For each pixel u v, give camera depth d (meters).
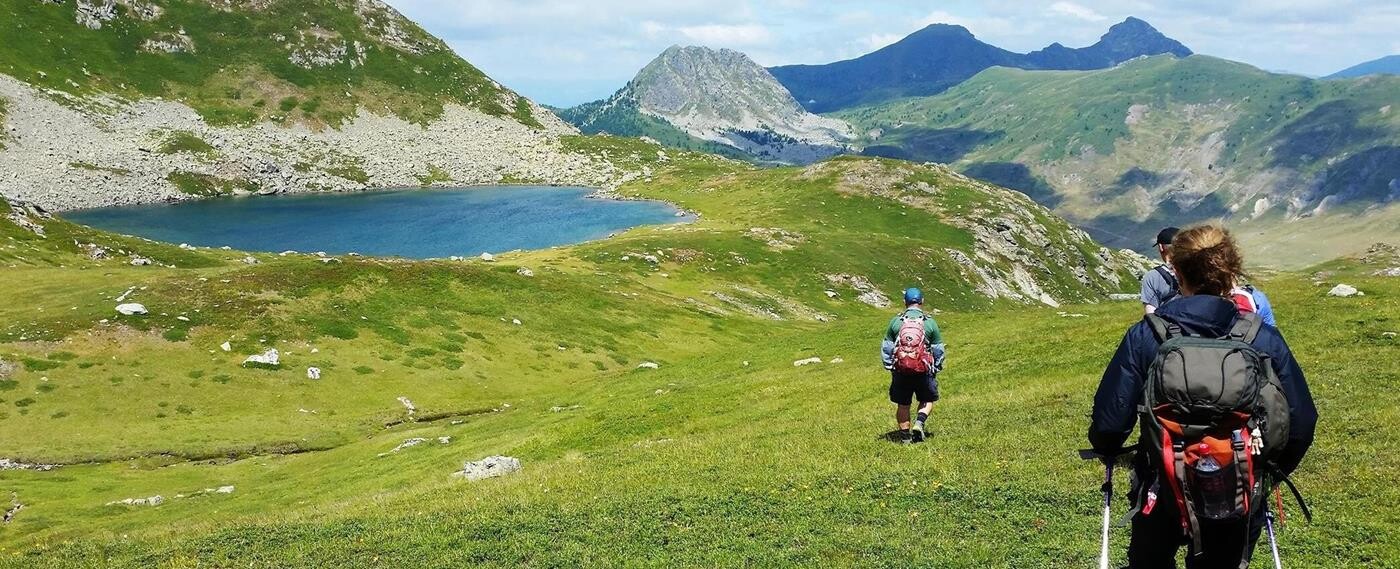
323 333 69.12
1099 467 16.97
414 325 74.06
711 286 121.19
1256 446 6.61
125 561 18.50
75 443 49.75
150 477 45.00
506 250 166.12
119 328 63.72
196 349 63.31
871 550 14.13
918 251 155.75
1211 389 6.45
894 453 20.97
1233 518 6.68
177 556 18.30
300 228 188.00
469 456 37.44
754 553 14.70
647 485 21.03
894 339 21.84
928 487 17.34
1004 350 39.31
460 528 18.08
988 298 151.25
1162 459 6.83
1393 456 15.31
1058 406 23.55
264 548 18.27
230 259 111.69
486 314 79.25
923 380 21.64
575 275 107.00
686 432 33.06
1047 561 12.66
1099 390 7.50
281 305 72.12
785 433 26.58
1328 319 32.34
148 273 81.12
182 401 56.38
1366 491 14.07
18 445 48.97
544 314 82.50
